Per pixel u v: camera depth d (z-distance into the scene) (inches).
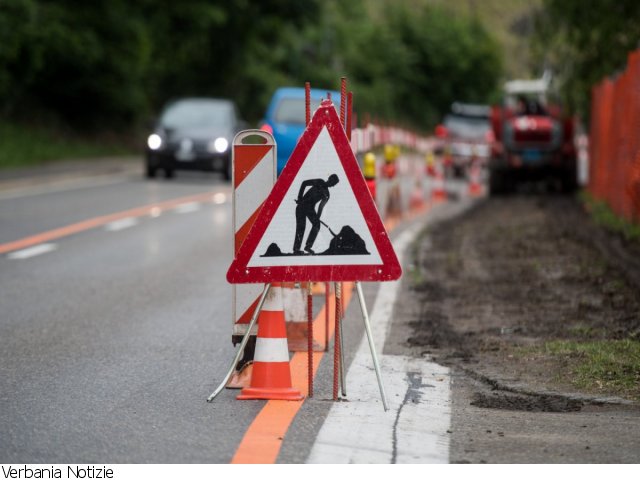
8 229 1750.7
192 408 702.5
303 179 695.1
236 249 775.1
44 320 1007.6
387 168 2085.4
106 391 746.8
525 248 1576.0
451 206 2514.8
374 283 1270.9
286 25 5364.2
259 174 773.9
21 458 588.7
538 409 719.1
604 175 2197.3
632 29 2459.4
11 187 2696.9
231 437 634.8
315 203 695.1
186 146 2987.2
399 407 713.6
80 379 781.9
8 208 2107.5
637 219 1724.9
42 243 1579.7
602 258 1412.4
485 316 1064.2
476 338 951.6
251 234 697.6
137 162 3727.9
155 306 1090.1
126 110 4436.5
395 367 837.2
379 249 691.4
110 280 1250.6
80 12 4124.0
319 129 693.9
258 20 5201.8
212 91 5423.2
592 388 770.8
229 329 977.5
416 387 774.5
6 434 634.2
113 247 1547.7
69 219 1918.1
